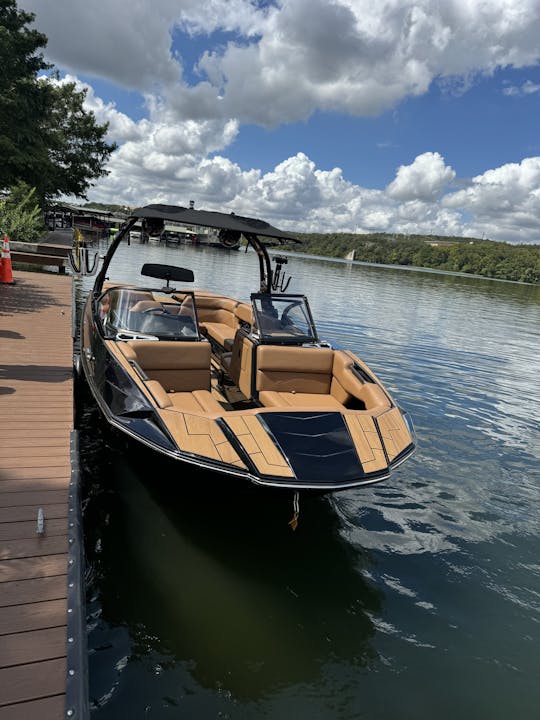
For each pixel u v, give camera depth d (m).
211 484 3.71
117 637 2.91
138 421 3.89
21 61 23.39
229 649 2.91
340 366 5.18
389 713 2.62
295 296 5.75
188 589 3.38
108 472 4.75
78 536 3.01
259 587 3.48
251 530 4.13
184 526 4.06
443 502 4.94
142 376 4.28
